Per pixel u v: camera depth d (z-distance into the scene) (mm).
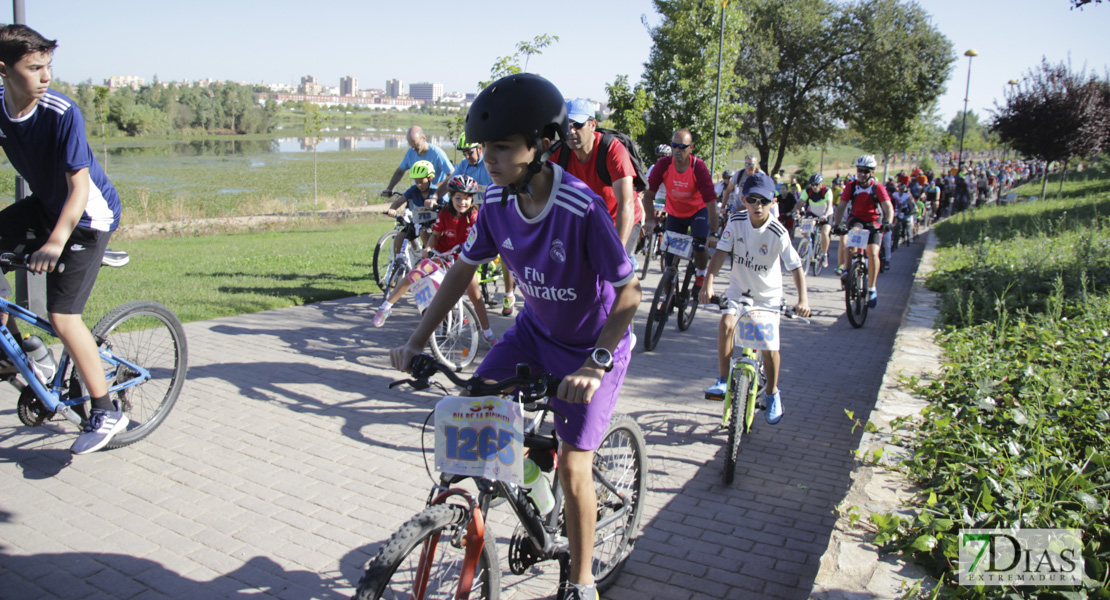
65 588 3064
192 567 3268
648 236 12172
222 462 4355
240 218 21641
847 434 5234
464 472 2396
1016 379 4848
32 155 3730
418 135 9336
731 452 4254
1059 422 4113
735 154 68312
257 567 3287
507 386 2344
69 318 3994
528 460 2699
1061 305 6867
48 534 3490
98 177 3996
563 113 2365
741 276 4859
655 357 7176
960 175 31594
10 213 4000
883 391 5086
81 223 3906
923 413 4391
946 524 2922
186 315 7977
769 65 35906
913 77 37656
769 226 4613
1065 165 31250
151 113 113312
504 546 3527
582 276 2533
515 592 3182
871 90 38125
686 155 7613
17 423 4742
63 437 4582
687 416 5520
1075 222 15547
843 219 9266
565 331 2682
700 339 8000
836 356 7441
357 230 20688
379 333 7629
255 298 9023
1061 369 4992
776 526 3850
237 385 5723
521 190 2393
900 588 2703
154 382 4891
